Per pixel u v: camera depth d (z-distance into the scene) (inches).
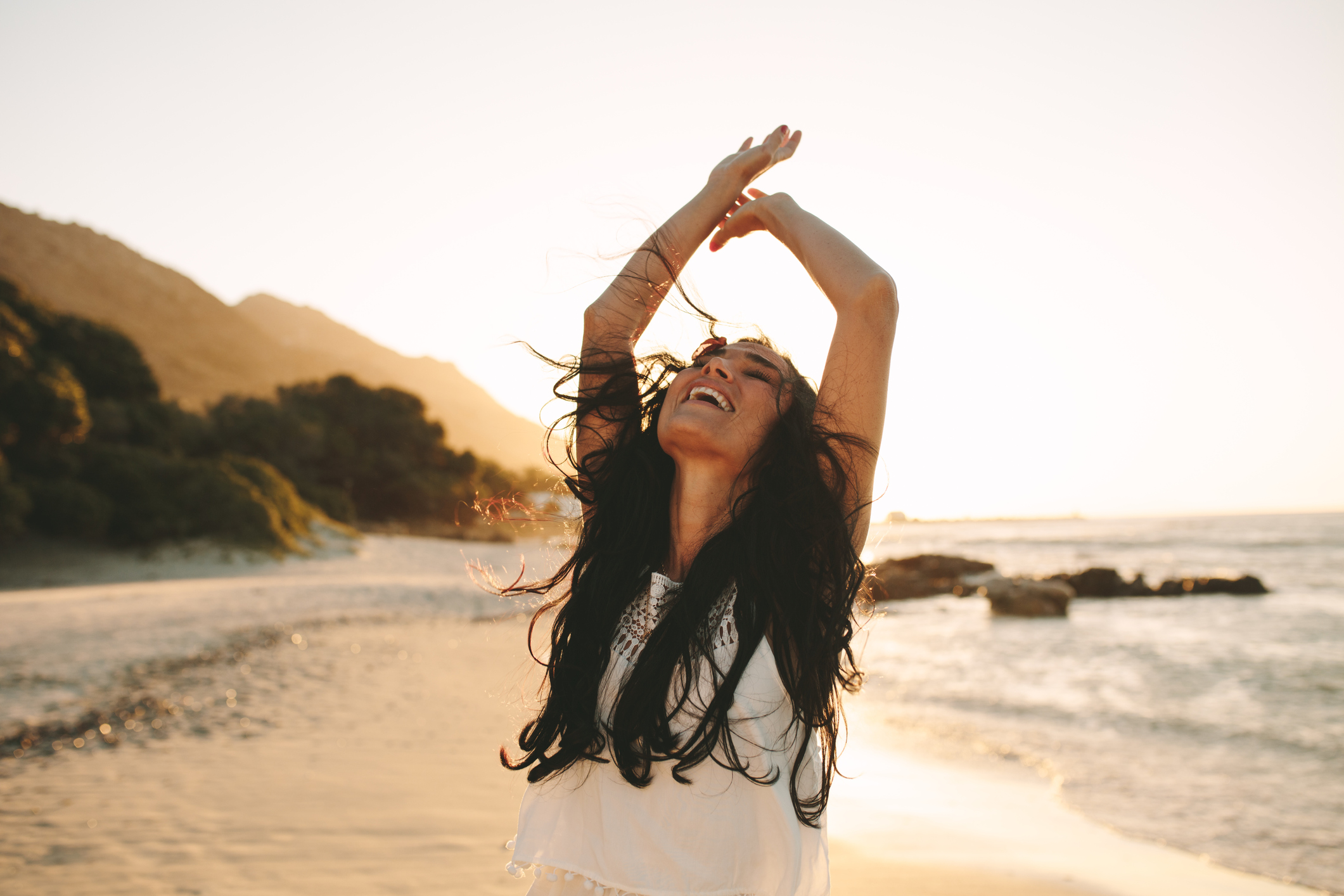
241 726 313.3
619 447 63.6
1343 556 2190.0
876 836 200.2
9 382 1352.1
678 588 55.0
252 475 1756.9
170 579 1320.1
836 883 163.3
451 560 1812.3
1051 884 167.5
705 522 56.4
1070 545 3331.7
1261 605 1020.5
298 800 209.0
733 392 54.8
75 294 7357.3
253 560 1461.6
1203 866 187.0
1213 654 605.6
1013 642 694.5
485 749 272.5
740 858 49.6
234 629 655.1
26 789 220.7
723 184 69.1
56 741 284.7
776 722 51.6
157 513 1456.7
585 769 54.2
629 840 50.9
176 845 174.4
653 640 52.1
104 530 1403.8
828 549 52.7
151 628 641.6
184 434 2118.6
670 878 49.8
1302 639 694.5
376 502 2677.2
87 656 488.4
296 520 1756.9
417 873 156.3
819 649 51.5
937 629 800.3
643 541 60.6
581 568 61.4
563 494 69.9
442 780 229.8
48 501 1336.1
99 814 197.9
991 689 459.5
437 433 3048.7
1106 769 285.6
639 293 66.2
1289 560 2071.9
